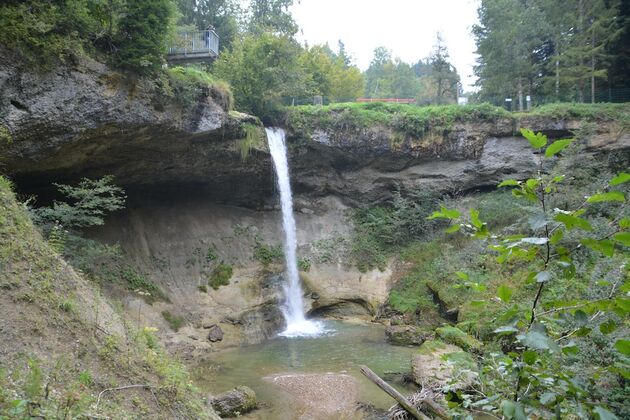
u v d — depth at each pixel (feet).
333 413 34.81
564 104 74.59
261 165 68.28
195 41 61.87
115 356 21.54
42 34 35.63
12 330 19.08
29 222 25.94
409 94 206.80
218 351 51.98
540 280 7.86
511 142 76.23
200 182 66.64
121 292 52.54
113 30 40.45
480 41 97.81
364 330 62.44
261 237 73.31
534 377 8.88
